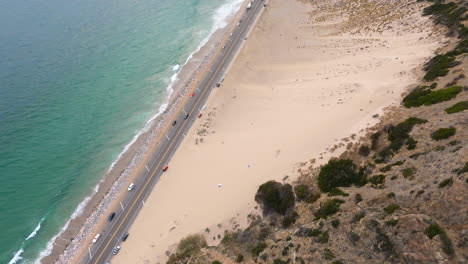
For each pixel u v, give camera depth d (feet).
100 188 242.99
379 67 252.42
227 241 171.63
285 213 164.04
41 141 286.25
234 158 225.56
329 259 121.29
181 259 171.22
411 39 272.31
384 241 111.75
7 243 215.31
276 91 282.56
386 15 326.03
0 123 302.66
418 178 128.26
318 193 162.81
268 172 197.57
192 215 198.90
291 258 133.59
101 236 207.51
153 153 256.52
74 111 314.96
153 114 302.86
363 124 193.67
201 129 266.98
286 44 348.18
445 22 260.42
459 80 179.01
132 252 195.11
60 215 229.25
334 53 307.37
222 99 293.43
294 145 208.33
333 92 244.63
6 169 263.08
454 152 125.39
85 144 281.74
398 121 176.24
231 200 193.77
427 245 100.58
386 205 126.11
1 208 235.61
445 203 107.55
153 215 212.23
